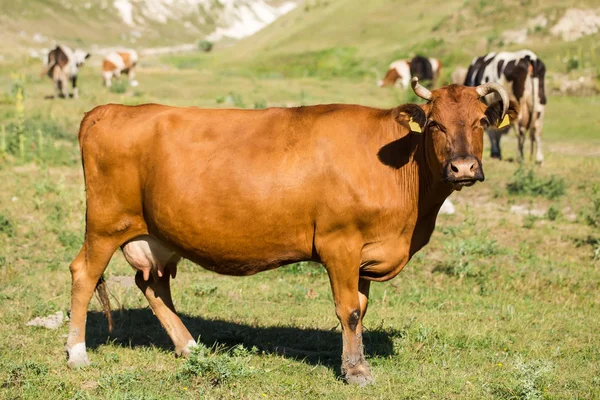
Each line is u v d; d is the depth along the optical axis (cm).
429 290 1162
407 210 745
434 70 4278
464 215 1634
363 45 6531
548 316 1042
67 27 11625
